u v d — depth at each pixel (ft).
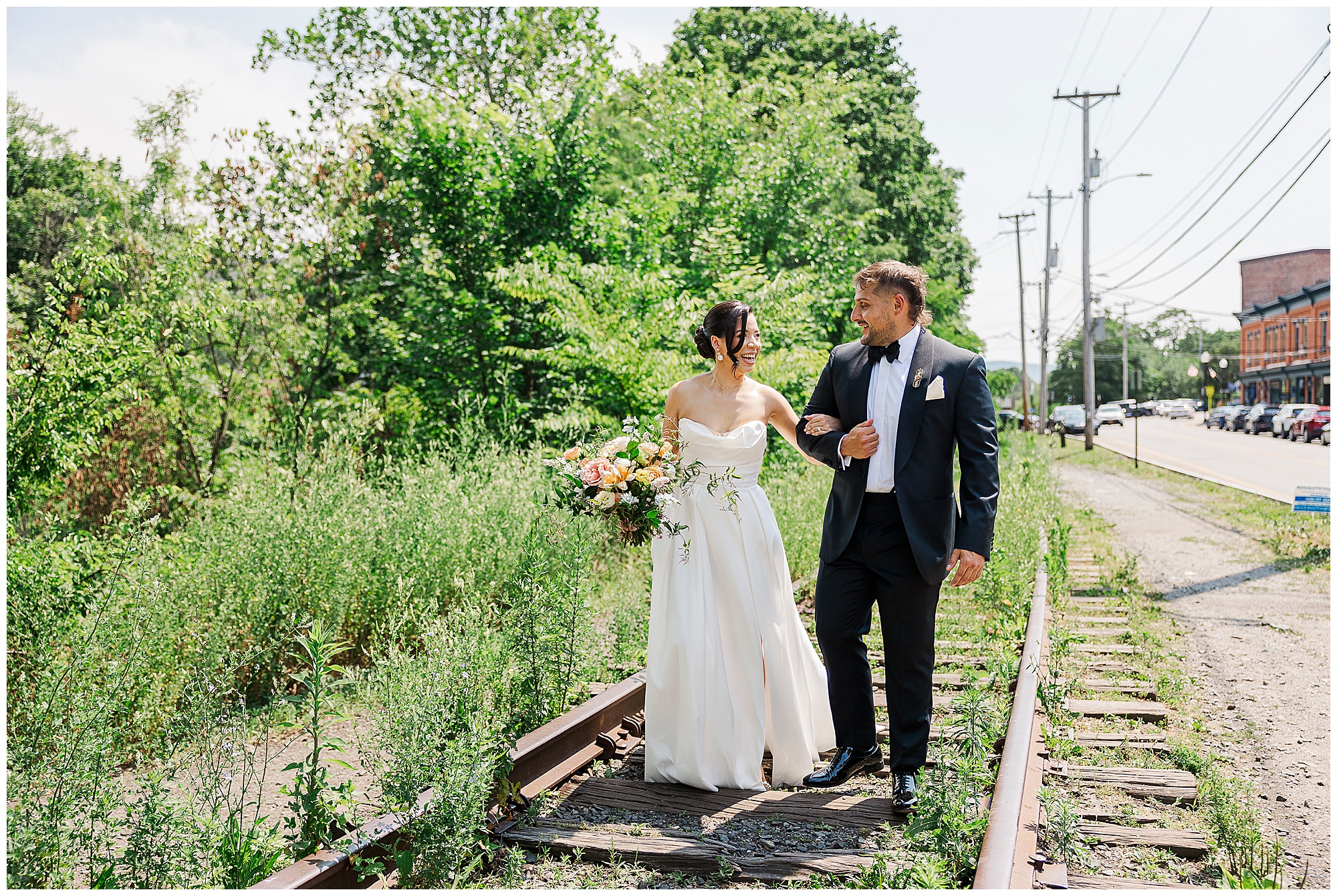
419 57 51.31
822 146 56.49
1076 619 24.62
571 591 15.65
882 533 12.41
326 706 16.16
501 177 39.58
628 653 18.97
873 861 10.32
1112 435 155.43
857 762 12.98
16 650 15.10
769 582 13.61
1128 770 13.57
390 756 12.89
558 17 51.88
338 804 11.69
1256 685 18.76
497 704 14.38
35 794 10.25
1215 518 46.65
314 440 33.86
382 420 34.88
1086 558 34.76
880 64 90.07
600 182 49.73
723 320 13.65
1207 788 12.74
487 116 40.86
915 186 89.86
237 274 36.11
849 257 60.03
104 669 14.78
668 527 13.37
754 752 13.26
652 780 13.20
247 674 17.92
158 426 31.42
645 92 55.31
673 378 33.06
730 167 52.47
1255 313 221.46
